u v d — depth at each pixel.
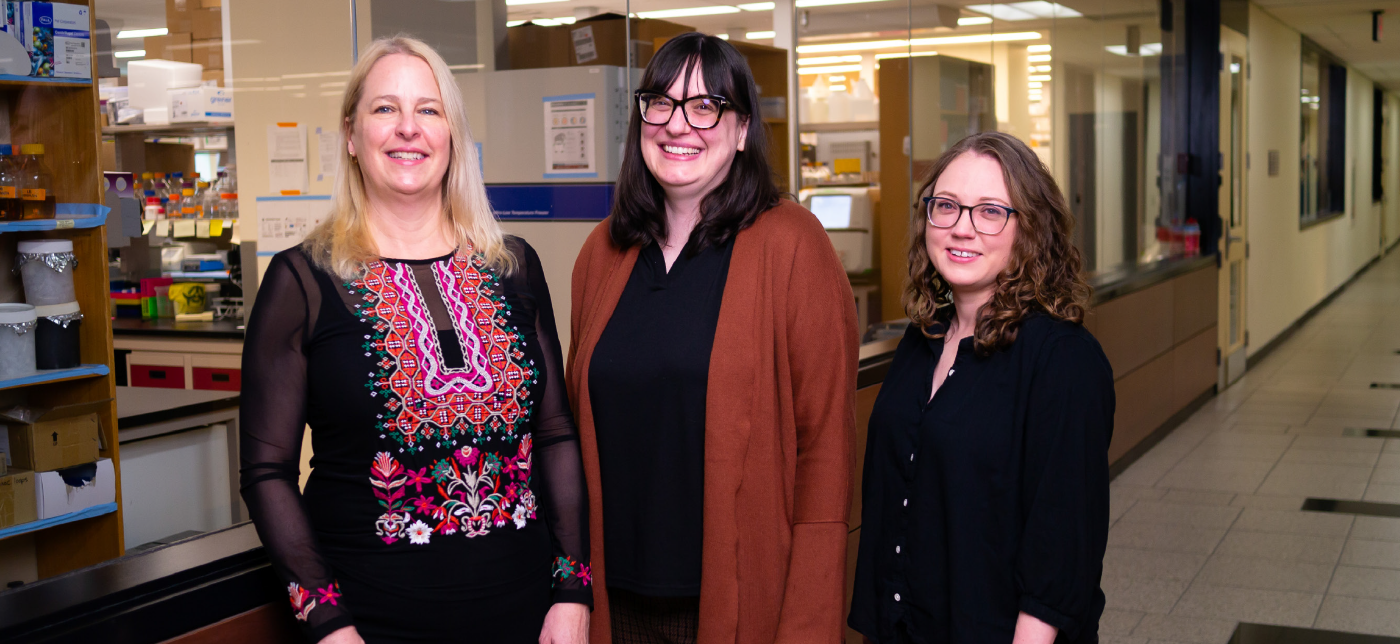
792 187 3.62
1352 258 15.23
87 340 1.99
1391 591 3.71
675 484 1.63
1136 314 5.64
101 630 1.34
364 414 1.40
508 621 1.49
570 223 3.05
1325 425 6.49
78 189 2.01
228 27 2.36
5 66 1.98
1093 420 1.46
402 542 1.42
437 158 1.50
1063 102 5.33
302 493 1.45
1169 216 7.44
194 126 2.27
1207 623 3.46
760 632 1.63
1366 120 16.53
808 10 3.76
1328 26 9.84
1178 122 7.51
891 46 4.08
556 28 3.00
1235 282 8.10
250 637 1.55
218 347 2.19
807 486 1.64
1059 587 1.43
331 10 2.64
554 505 1.60
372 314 1.43
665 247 1.74
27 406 1.89
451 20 3.01
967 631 1.51
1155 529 4.51
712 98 1.61
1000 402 1.53
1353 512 4.68
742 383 1.60
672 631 1.68
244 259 2.34
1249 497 4.97
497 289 1.55
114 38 2.06
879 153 4.18
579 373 1.71
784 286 1.63
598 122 2.97
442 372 1.44
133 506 2.01
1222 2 7.38
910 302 1.75
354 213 1.51
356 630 1.37
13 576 1.85
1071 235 1.60
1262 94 8.82
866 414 2.85
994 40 4.51
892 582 1.64
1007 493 1.51
